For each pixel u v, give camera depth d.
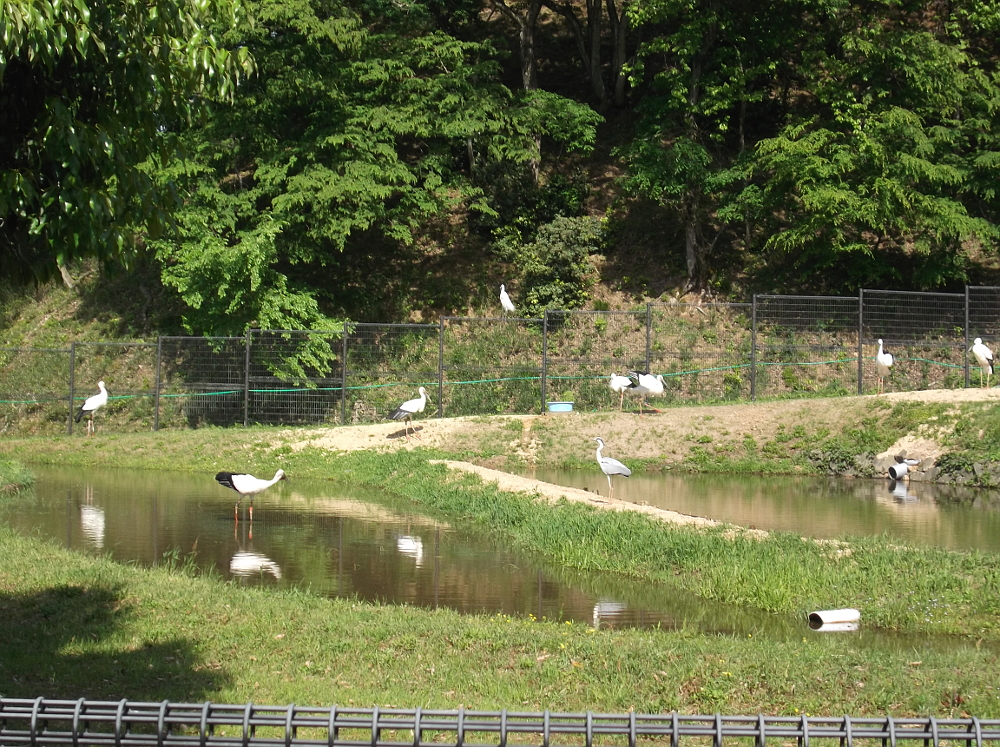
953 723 5.15
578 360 30.27
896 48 30.61
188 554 14.62
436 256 36.66
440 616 10.80
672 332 32.62
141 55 7.96
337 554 14.74
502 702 8.12
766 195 32.16
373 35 32.59
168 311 34.66
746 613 11.77
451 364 31.84
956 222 29.89
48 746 5.80
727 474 24.23
